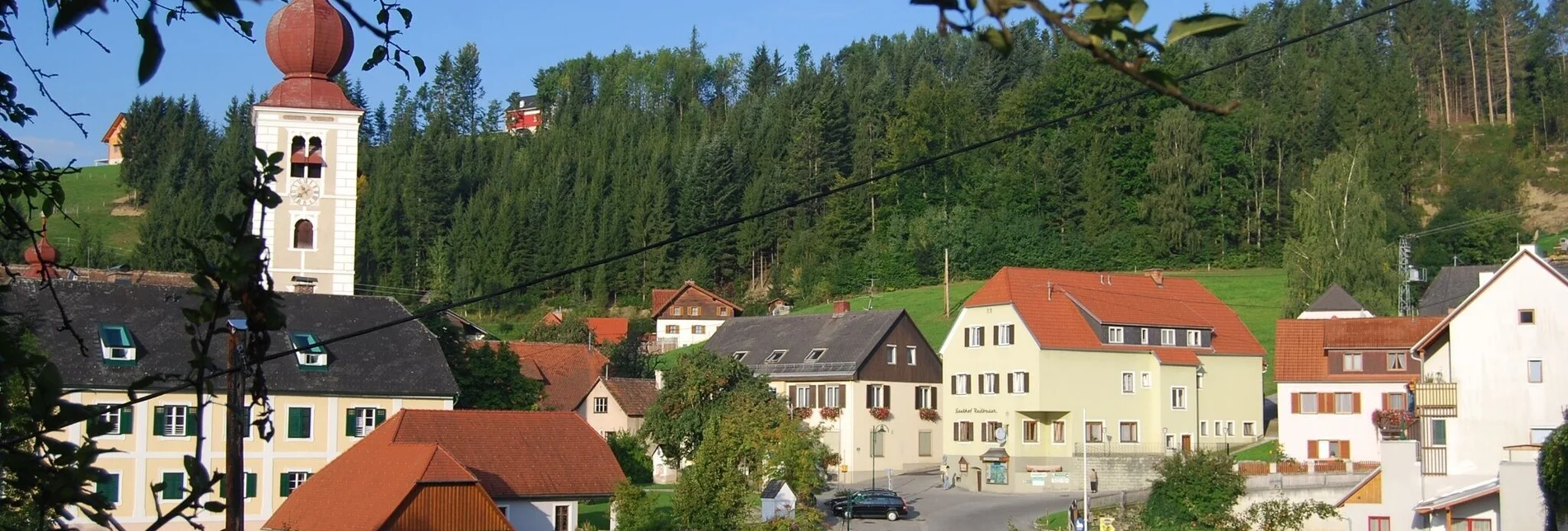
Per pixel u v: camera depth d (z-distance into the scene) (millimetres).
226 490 9734
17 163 9109
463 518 53969
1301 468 68812
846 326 93562
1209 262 157125
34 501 7785
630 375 120375
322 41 76750
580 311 165125
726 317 151125
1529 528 49438
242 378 10328
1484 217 148875
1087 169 161375
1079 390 84312
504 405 77750
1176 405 86938
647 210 175000
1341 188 115375
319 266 75875
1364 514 58531
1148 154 163250
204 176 191125
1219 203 159750
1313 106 171000
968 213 160875
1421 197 168875
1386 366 78250
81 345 8844
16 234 9219
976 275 155375
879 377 89500
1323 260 112750
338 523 53781
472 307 168125
